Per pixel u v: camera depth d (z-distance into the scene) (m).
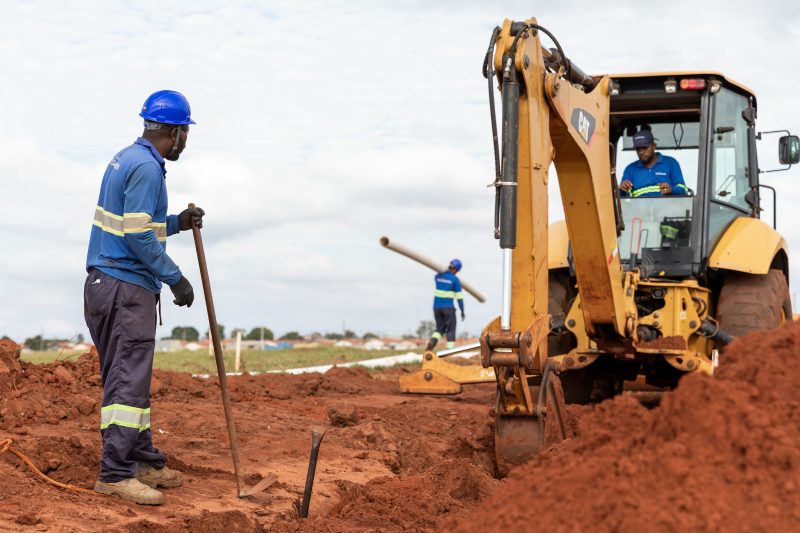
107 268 5.42
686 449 3.67
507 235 6.69
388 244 17.05
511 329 6.91
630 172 9.91
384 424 9.15
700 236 9.27
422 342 41.19
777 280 9.48
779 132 10.10
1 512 4.71
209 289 5.77
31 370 8.76
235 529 5.30
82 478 5.67
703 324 9.13
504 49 6.75
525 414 7.07
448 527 4.13
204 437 7.97
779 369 3.97
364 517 5.99
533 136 6.88
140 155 5.44
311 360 19.86
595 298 8.20
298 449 7.74
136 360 5.43
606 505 3.58
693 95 9.60
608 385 10.34
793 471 3.48
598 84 8.29
